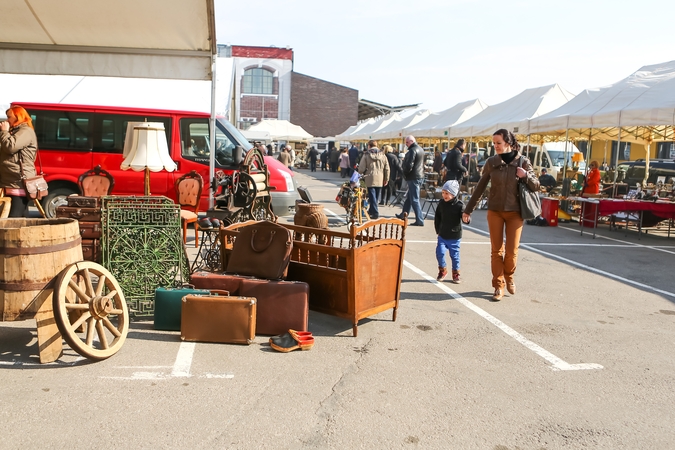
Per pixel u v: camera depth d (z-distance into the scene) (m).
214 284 5.09
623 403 3.96
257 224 5.39
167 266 5.39
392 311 6.01
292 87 55.91
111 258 5.25
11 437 3.15
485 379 4.28
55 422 3.34
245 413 3.56
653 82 13.17
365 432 3.39
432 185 18.72
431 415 3.65
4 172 7.02
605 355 4.90
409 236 11.12
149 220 5.38
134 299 5.29
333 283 5.12
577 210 15.38
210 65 8.99
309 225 7.41
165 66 8.92
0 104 10.73
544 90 17.98
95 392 3.76
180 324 4.92
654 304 6.66
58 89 11.05
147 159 6.47
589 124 13.23
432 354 4.76
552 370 4.52
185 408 3.59
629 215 13.30
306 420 3.50
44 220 4.86
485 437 3.40
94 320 4.29
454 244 7.32
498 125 17.67
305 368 4.32
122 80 11.43
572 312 6.22
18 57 8.73
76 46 8.77
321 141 46.19
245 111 54.97
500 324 5.68
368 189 13.46
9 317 4.08
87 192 8.66
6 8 7.59
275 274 5.11
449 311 6.08
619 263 9.15
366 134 34.28
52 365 4.17
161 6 7.57
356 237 5.55
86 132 10.40
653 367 4.66
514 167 6.40
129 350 4.52
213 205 8.84
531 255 9.57
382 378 4.20
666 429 3.59
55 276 4.23
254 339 4.87
